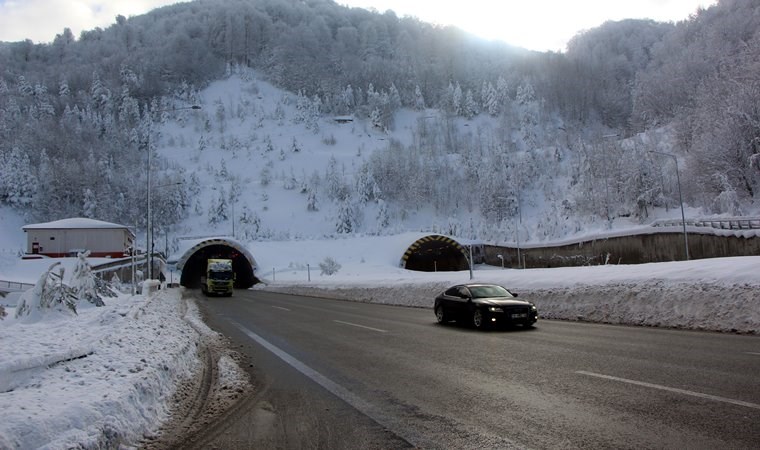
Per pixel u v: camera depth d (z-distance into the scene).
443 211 131.50
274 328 17.20
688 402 6.05
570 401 6.41
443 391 7.32
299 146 181.88
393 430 5.58
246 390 7.91
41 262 67.44
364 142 196.50
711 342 10.85
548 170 134.75
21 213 117.50
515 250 78.12
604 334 13.00
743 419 5.31
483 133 195.88
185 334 14.57
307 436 5.49
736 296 13.23
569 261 67.69
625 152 87.94
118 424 5.25
